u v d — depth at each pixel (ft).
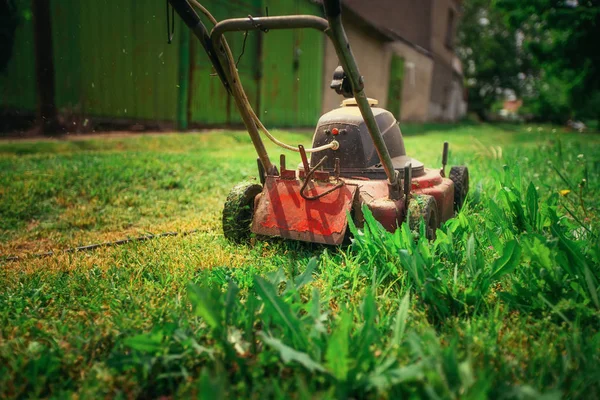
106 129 10.66
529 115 47.14
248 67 13.58
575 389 2.08
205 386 1.71
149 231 5.11
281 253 4.01
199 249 4.18
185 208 6.27
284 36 15.08
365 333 2.28
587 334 2.56
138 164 8.08
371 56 20.20
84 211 6.05
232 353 2.27
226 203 4.34
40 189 6.54
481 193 5.58
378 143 3.80
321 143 4.48
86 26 9.96
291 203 4.08
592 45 15.66
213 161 8.80
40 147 9.06
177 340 2.37
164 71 11.63
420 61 26.43
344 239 3.98
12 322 2.85
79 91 10.11
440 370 1.97
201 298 2.26
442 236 3.44
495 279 3.07
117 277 3.51
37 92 9.53
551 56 17.31
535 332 2.66
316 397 1.91
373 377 2.04
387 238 3.39
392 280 3.31
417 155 10.24
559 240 2.97
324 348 2.24
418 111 27.43
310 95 17.17
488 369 2.15
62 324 2.82
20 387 2.20
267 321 2.45
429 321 2.82
